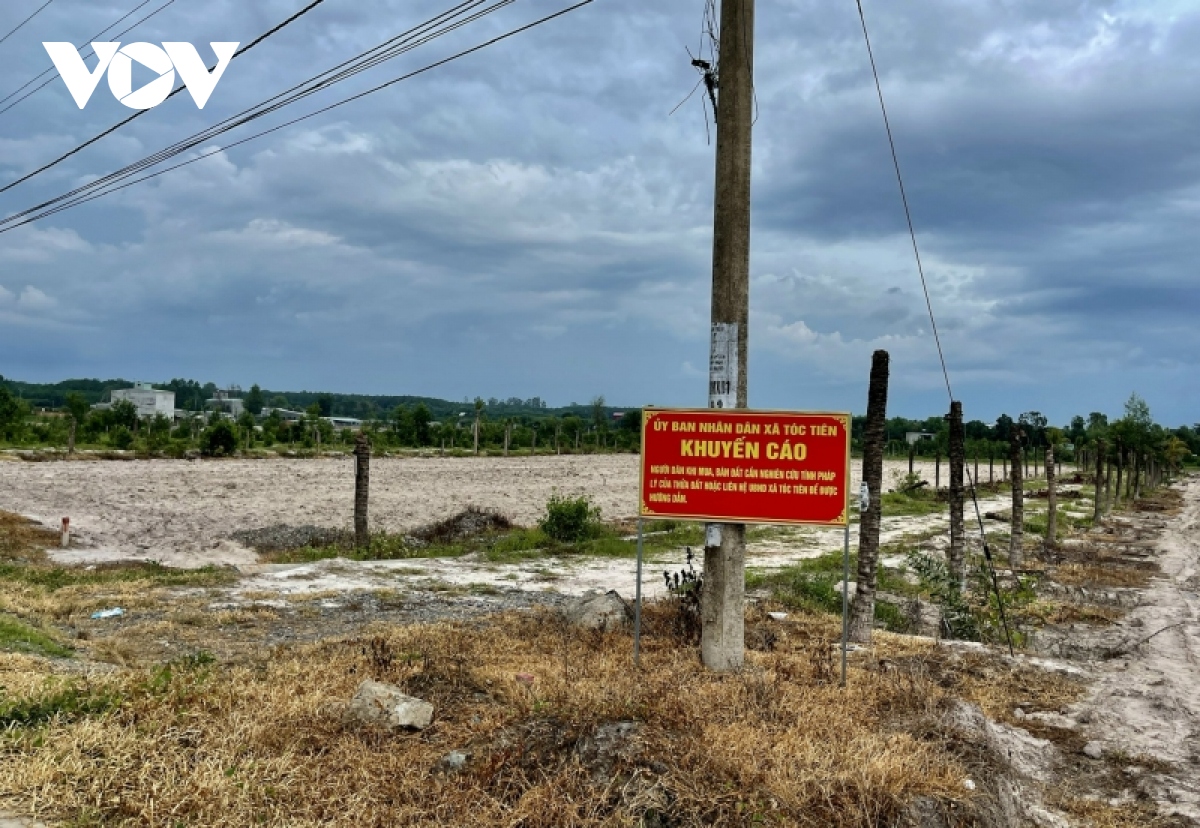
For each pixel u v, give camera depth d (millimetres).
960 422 15266
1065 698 9852
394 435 74500
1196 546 31109
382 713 6957
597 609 11359
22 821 5109
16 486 33406
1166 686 10875
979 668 10750
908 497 45969
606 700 7004
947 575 13875
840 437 8266
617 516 34469
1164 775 7867
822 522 8297
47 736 6113
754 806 5520
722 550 8594
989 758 6840
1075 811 7059
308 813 5434
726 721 6852
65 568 18156
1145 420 51469
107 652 10266
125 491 33906
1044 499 50875
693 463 8578
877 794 5625
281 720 6797
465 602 15227
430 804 5656
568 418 88000
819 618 13492
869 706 7781
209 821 5250
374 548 22234
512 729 6691
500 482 46469
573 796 5645
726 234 8672
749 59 8742
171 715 6668
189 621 12516
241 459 53875
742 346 8703
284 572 18109
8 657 8695
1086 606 17250
